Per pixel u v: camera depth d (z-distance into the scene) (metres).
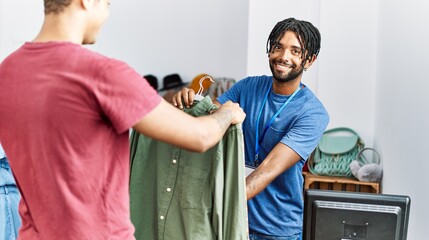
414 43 3.38
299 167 2.33
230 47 6.28
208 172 1.76
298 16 4.55
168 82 6.28
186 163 1.79
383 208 1.83
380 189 4.24
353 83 4.53
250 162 2.45
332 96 4.55
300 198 2.37
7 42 5.78
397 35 3.82
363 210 1.83
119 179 1.39
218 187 1.73
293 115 2.31
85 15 1.40
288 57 2.24
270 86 2.40
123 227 1.41
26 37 5.80
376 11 4.46
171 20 6.41
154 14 6.42
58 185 1.34
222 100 2.48
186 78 6.44
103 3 1.44
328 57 4.54
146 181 1.89
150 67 6.48
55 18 1.38
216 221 1.74
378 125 4.35
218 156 1.72
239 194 1.71
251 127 2.39
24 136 1.36
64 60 1.32
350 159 4.37
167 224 1.83
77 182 1.34
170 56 6.44
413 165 3.28
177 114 1.39
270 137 2.35
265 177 2.14
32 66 1.35
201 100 1.80
